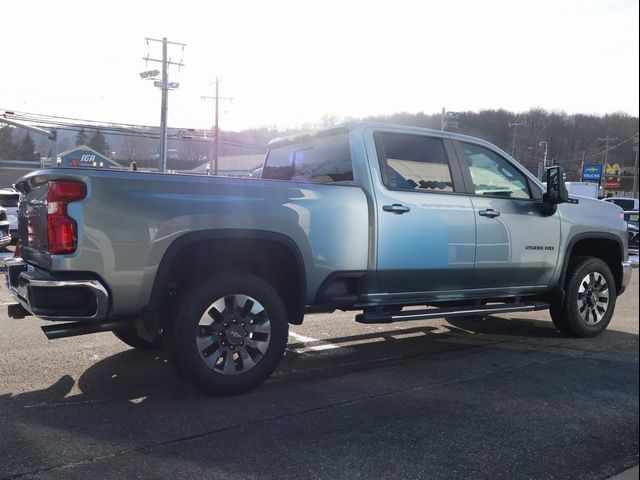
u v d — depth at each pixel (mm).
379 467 3021
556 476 3010
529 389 4402
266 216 4055
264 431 3445
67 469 2904
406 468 3021
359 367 4938
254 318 4070
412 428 3561
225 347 3971
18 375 4477
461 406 3986
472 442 3381
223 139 50469
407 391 4289
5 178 63781
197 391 4152
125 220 3586
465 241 5105
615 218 6496
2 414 3654
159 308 3773
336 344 5797
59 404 3850
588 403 4109
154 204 3678
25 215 4246
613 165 42812
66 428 3434
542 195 5836
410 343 5887
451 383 4512
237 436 3361
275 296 4137
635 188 44125
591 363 5180
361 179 4660
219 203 3889
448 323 7016
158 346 5270
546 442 3422
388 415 3773
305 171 5457
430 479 2912
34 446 3170
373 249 4602
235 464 3002
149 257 3660
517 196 5723
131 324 3803
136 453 3105
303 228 4234
